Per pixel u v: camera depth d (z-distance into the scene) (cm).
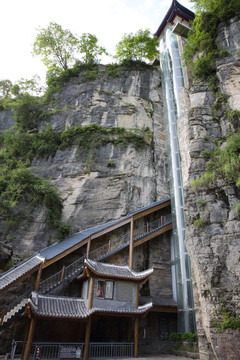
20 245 1947
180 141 1973
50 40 3703
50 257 1627
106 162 2620
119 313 1430
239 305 1188
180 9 3431
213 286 1282
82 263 1775
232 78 1934
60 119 3061
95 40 3775
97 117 3008
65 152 2714
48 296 1436
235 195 1417
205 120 1858
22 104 3153
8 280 1447
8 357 1347
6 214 2027
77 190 2436
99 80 3359
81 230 2205
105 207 2331
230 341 1142
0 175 2406
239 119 1717
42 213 2141
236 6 2170
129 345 1457
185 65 2470
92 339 1666
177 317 1972
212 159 1647
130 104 3155
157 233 2148
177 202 2217
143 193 2530
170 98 2925
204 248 1385
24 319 1617
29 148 2789
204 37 2233
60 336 1622
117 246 2097
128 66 3553
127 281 1576
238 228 1323
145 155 2772
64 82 3456
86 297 1488
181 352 1611
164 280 2142
